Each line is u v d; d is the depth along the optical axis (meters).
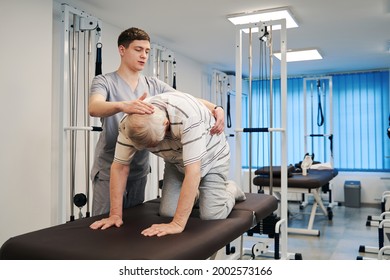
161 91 2.17
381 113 5.78
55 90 3.13
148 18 3.50
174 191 1.69
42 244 1.21
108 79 1.95
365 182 5.91
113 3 3.12
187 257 1.17
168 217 1.63
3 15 2.42
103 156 2.01
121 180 1.56
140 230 1.39
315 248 3.45
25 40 2.56
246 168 6.63
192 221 1.54
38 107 2.64
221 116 1.67
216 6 3.18
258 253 2.57
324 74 6.23
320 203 4.74
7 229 2.45
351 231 4.12
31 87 2.60
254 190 5.96
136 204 2.10
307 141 6.27
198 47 4.55
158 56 4.10
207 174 1.63
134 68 1.97
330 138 5.73
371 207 5.70
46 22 2.71
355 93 5.97
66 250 1.15
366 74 5.90
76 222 1.52
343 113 6.04
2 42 2.41
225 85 6.06
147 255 1.11
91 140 3.15
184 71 5.00
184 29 3.84
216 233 1.38
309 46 4.48
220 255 1.90
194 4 3.13
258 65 5.56
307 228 4.23
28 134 2.58
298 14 3.38
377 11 3.29
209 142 1.58
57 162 3.16
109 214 1.63
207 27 3.76
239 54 2.97
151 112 1.31
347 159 6.00
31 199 2.60
